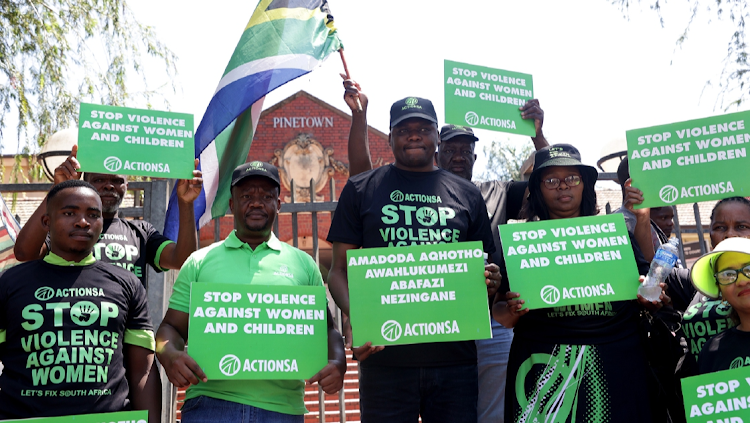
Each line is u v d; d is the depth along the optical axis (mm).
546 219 3557
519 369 3221
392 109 3736
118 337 2984
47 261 3025
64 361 2799
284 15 4738
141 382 3021
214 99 4570
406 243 3381
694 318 3242
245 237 3371
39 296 2893
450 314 3102
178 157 3516
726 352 2895
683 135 3455
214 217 4812
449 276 3152
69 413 2754
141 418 2756
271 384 3086
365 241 3479
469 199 3609
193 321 2945
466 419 3301
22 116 7691
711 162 3389
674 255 3029
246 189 3363
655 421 3096
